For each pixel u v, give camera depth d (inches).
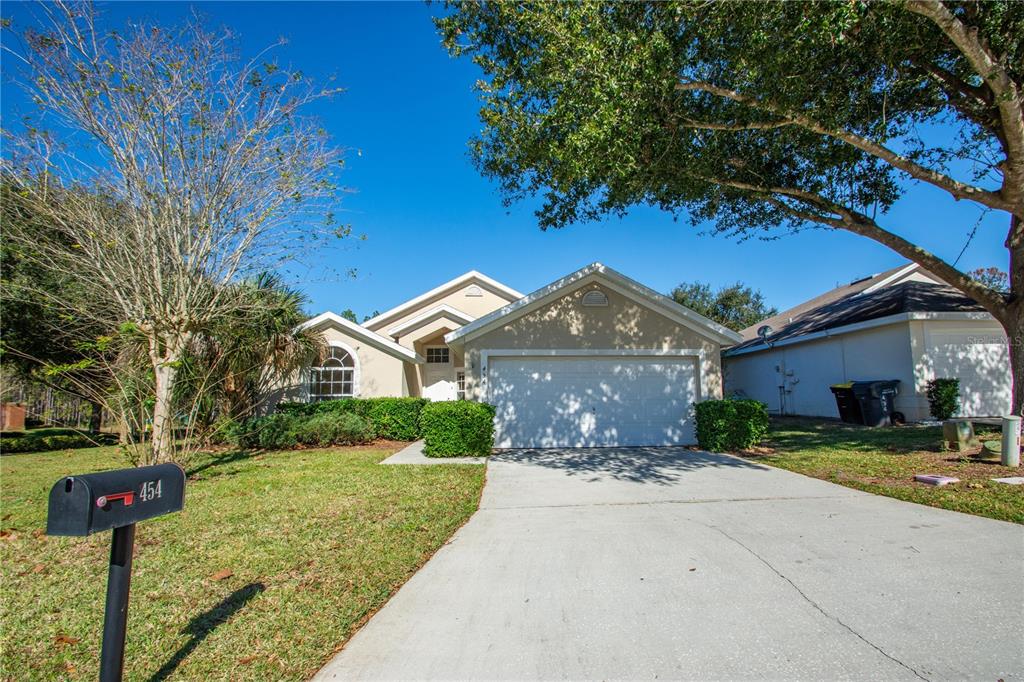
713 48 296.2
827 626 135.2
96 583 177.0
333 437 528.1
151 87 365.7
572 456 434.3
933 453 370.3
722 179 378.3
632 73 278.8
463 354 553.3
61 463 446.3
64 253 372.5
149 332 352.8
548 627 138.9
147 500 98.7
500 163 382.3
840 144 365.7
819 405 733.3
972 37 277.9
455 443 434.9
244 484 323.9
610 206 403.5
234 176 393.4
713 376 497.0
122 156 359.6
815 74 292.7
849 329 644.1
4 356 472.4
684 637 131.9
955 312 557.6
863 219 390.6
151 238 362.0
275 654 129.3
